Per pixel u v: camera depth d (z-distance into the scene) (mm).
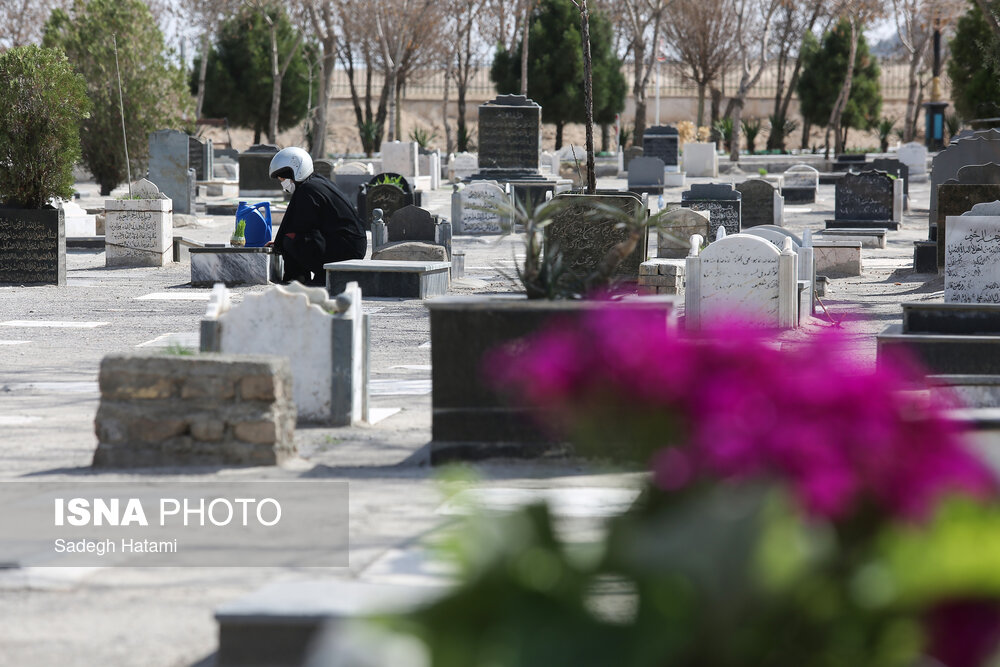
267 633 4059
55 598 4828
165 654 4223
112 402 7445
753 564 1708
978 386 9578
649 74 60875
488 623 1714
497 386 7258
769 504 1757
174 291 19766
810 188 41562
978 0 26984
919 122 87062
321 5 54875
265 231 20984
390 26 63844
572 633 1693
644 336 2303
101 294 19438
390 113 60812
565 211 18016
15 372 12281
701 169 51500
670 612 1719
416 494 6516
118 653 4234
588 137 24891
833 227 30672
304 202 20016
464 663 1674
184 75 42312
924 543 1740
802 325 14695
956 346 10336
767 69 92125
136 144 40344
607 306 7168
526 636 1688
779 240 16422
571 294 7559
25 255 20391
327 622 4031
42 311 17469
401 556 5207
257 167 42062
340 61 73062
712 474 1950
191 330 15609
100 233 29266
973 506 1790
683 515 1815
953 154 23891
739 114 59031
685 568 1715
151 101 40281
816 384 2053
